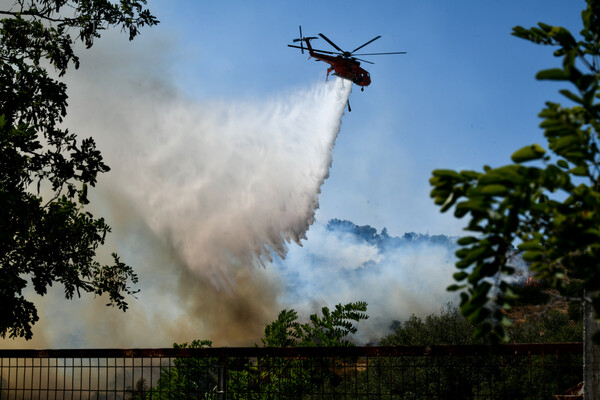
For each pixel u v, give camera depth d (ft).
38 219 33.78
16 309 33.01
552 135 8.44
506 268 8.97
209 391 22.82
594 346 14.03
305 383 22.49
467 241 9.20
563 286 9.24
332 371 22.20
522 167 8.31
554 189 8.51
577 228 8.24
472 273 9.05
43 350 19.39
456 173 9.11
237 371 23.49
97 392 18.65
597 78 8.00
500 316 9.00
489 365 17.06
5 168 31.89
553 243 8.57
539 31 10.63
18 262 34.04
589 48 10.36
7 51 37.52
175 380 22.58
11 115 34.55
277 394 22.43
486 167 9.02
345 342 24.00
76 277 36.52
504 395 16.56
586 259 8.63
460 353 16.34
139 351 18.65
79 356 19.12
